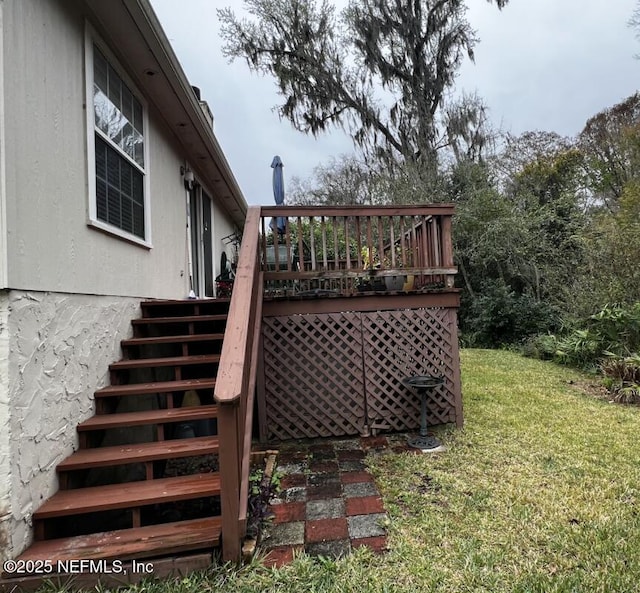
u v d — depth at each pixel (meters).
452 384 4.27
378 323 4.21
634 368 5.50
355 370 4.17
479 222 12.03
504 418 4.43
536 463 3.28
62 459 2.51
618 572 2.00
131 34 3.43
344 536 2.38
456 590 1.91
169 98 4.43
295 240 9.52
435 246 4.39
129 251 3.80
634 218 10.09
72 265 2.79
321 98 14.12
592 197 15.02
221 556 2.12
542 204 13.95
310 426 4.09
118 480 3.13
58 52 2.72
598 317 6.99
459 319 12.23
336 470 3.31
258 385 4.02
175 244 5.29
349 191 18.31
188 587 1.95
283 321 4.10
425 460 3.41
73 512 2.21
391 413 4.18
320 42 14.03
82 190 2.97
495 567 2.06
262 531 2.43
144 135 4.24
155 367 3.67
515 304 10.27
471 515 2.54
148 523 2.52
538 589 1.90
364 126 14.23
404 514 2.60
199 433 3.89
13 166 2.21
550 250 11.17
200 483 2.45
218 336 3.62
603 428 4.08
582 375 6.64
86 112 3.06
